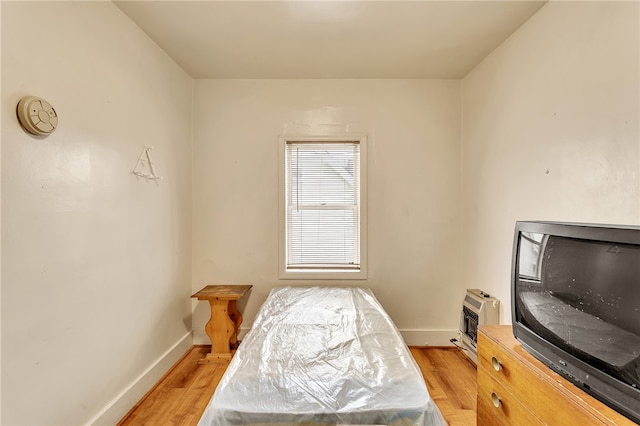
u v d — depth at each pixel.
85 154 1.50
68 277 1.40
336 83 2.73
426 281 2.75
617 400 0.83
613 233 0.86
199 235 2.76
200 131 2.74
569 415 0.91
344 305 2.12
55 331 1.33
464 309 2.46
